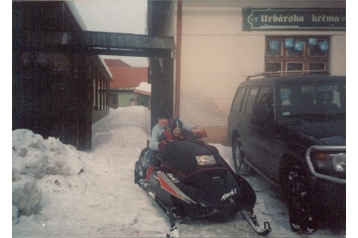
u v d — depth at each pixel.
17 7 7.83
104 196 5.23
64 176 5.77
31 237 3.75
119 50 9.41
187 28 9.11
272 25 9.24
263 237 3.83
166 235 3.90
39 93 8.39
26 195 4.21
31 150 5.39
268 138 4.90
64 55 8.55
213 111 9.21
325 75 5.43
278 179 4.55
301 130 4.20
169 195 4.13
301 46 9.51
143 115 19.31
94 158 7.25
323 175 3.59
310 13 9.31
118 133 11.38
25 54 8.22
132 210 4.70
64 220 4.27
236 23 9.20
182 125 5.20
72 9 9.56
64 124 8.61
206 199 3.88
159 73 12.10
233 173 4.34
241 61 9.24
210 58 9.17
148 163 5.39
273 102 5.02
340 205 3.55
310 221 3.84
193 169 4.20
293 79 5.28
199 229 4.06
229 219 4.36
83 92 8.72
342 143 3.68
